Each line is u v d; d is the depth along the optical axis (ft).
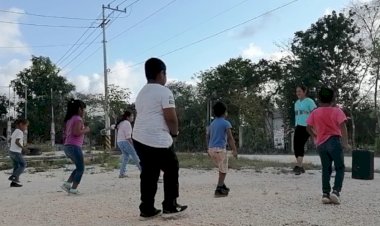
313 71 133.49
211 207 20.39
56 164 62.03
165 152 18.25
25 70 225.56
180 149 140.77
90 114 179.83
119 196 25.29
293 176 34.42
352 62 131.64
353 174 31.58
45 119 217.97
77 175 27.50
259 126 136.05
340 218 17.62
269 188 26.96
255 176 34.83
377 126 127.75
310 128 22.35
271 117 143.54
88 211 20.71
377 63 126.72
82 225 17.81
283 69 143.33
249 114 135.13
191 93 163.32
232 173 37.70
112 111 157.89
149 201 18.44
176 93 163.94
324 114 21.40
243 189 26.71
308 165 42.68
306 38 135.13
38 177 43.11
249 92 143.74
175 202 18.52
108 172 44.83
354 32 130.72
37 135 214.28
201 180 33.12
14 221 19.19
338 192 20.65
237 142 135.85
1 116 236.02
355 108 133.18
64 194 27.78
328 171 21.22
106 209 21.07
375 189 25.67
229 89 152.87
